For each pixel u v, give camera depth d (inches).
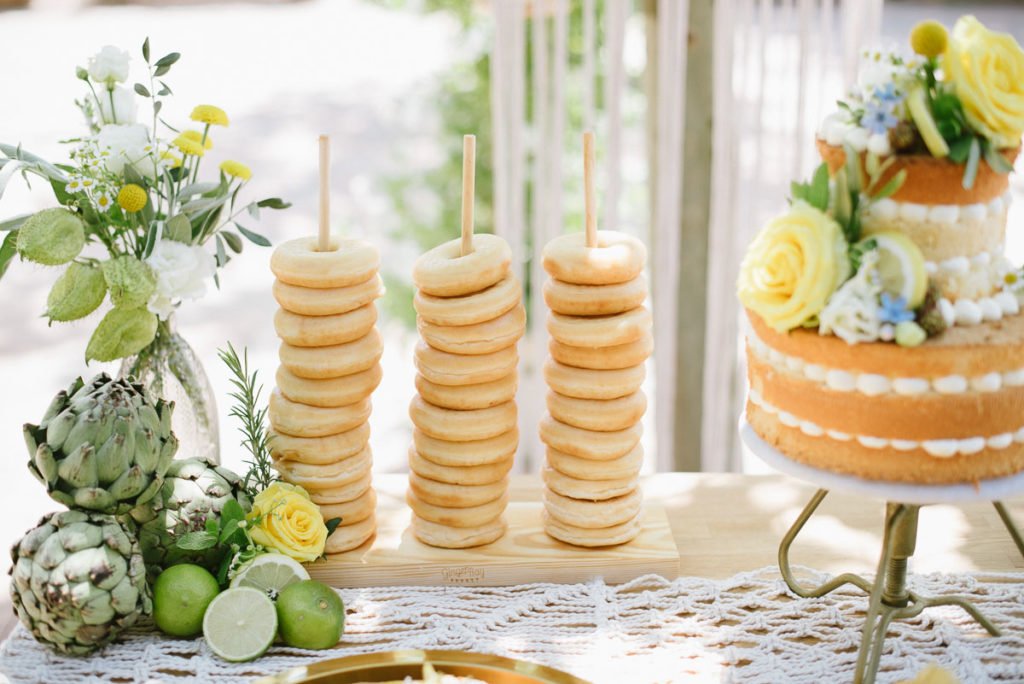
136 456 43.9
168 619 45.4
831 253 38.0
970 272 40.0
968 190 39.0
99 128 52.0
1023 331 38.9
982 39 38.9
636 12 150.9
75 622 43.2
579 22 104.0
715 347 83.2
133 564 44.1
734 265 82.2
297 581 46.8
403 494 57.7
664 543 51.3
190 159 52.3
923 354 37.6
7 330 146.7
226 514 46.7
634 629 46.7
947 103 38.8
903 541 42.9
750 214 82.5
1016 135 39.4
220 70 242.1
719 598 48.6
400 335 137.9
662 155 80.4
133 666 44.6
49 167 49.5
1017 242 154.2
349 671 42.0
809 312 38.5
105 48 50.3
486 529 51.3
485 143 127.0
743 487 58.4
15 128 201.8
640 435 50.8
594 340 47.9
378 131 202.5
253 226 165.3
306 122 208.5
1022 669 43.4
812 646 45.4
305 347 49.1
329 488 50.3
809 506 46.2
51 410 44.9
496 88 79.5
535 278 84.5
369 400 51.2
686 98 80.0
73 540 43.1
